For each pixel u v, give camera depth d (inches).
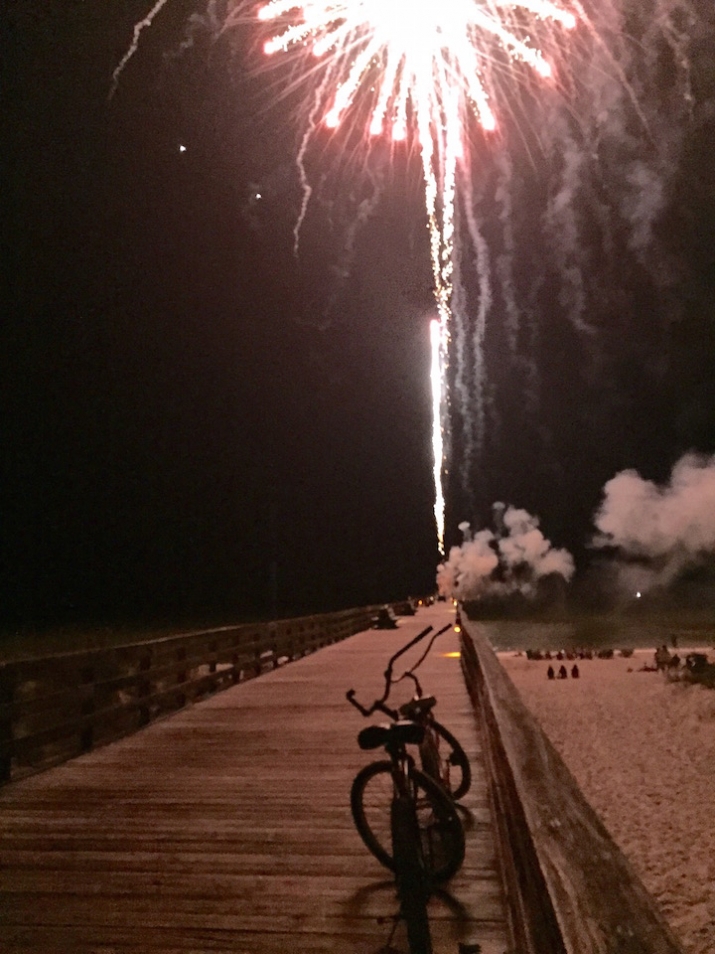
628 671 1300.4
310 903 155.4
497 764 134.5
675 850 410.3
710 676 1010.1
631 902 61.6
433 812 166.2
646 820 469.4
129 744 305.0
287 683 495.2
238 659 515.8
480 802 219.9
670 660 1293.1
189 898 158.1
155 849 185.6
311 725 343.3
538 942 71.0
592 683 1146.0
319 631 813.2
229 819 208.1
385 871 171.5
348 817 209.2
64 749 309.3
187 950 136.8
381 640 914.7
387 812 213.5
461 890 159.5
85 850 185.3
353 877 168.2
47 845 188.9
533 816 81.5
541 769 99.4
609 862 69.0
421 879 134.1
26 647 828.6
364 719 355.9
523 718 134.0
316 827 201.0
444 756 273.9
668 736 727.7
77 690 287.4
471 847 183.6
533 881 74.7
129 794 232.2
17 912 152.2
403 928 143.9
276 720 356.8
